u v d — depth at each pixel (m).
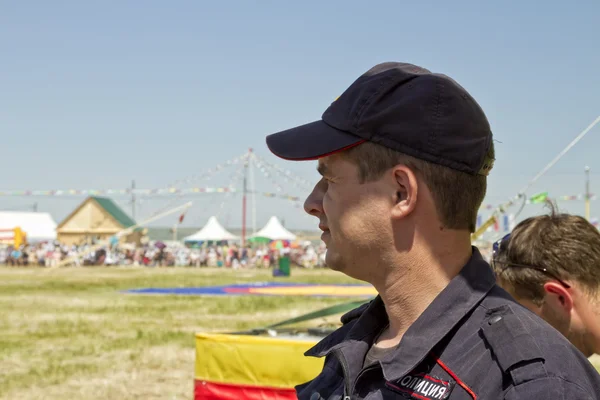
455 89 1.51
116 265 48.09
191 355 10.85
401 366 1.43
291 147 1.60
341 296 20.69
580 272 2.15
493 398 1.32
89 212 59.22
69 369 9.77
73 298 21.41
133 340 12.41
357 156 1.56
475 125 1.51
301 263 46.28
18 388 8.60
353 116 1.55
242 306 18.12
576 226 2.21
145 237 60.84
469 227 1.56
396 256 1.56
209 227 53.88
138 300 20.53
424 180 1.52
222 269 44.31
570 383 1.27
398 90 1.53
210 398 4.85
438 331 1.44
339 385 1.73
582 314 2.17
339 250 1.63
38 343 12.19
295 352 4.62
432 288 1.55
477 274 1.52
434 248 1.54
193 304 18.94
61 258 48.22
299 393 1.88
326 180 1.72
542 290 2.20
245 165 50.75
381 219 1.55
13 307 18.58
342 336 1.86
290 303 18.75
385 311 1.71
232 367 4.78
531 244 2.22
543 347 1.33
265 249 48.97
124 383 8.89
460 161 1.50
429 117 1.49
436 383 1.40
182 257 47.91
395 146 1.51
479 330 1.43
